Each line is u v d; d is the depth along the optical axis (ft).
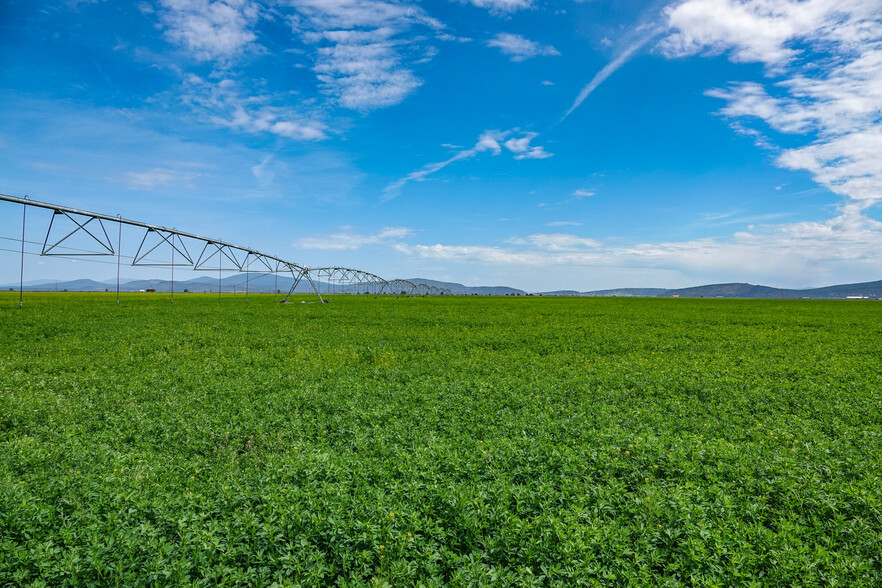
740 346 97.14
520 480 31.12
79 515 25.32
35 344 90.94
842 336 114.52
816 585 20.74
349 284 387.55
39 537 23.17
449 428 41.68
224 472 32.94
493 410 48.14
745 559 22.18
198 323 136.56
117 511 25.75
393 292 481.87
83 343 92.68
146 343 94.43
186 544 22.82
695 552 22.66
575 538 22.89
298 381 60.75
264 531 23.44
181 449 38.65
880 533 24.16
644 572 21.25
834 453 34.60
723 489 28.78
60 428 41.42
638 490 29.17
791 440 38.50
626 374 65.98
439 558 22.38
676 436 38.63
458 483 29.22
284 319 156.04
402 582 21.31
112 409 47.75
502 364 74.84
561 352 91.97
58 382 57.88
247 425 42.98
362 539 23.39
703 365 73.36
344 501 26.50
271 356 84.84
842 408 47.96
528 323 149.18
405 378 64.34
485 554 22.86
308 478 29.81
